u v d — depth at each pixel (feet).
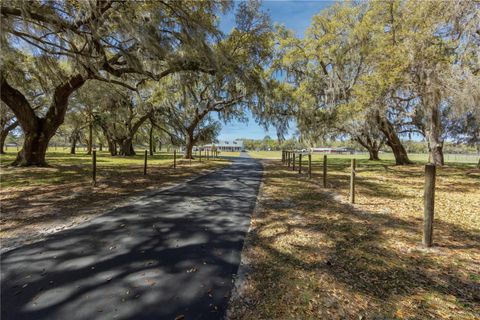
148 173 37.60
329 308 7.07
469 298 7.50
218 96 62.69
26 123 39.29
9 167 38.19
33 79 42.80
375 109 39.63
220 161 75.61
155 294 7.66
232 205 18.75
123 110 74.33
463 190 26.17
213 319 6.65
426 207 11.23
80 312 6.82
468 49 29.84
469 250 10.90
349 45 49.88
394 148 61.98
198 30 30.12
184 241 11.80
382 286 8.16
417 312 6.90
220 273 8.95
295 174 40.22
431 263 9.71
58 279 8.41
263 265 9.56
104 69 31.83
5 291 7.70
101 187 24.94
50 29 24.86
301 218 15.64
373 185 29.07
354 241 11.93
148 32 26.48
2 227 13.35
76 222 14.34
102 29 25.88
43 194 21.35
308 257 10.25
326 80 54.65
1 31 20.83
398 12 40.45
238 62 41.32
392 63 32.32
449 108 39.29
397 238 12.32
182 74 37.78
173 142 90.48
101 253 10.41
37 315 6.68
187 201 19.83
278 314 6.84
